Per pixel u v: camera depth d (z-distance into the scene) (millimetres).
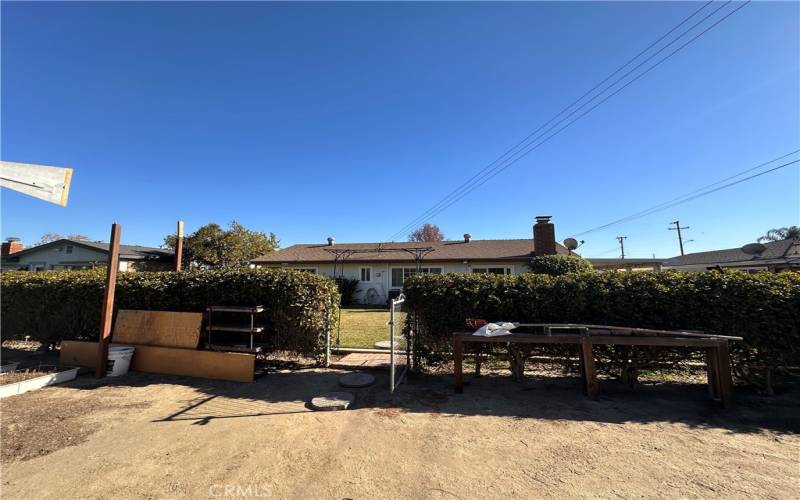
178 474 2838
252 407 4441
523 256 21031
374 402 4605
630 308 5188
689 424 3816
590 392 4684
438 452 3207
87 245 21781
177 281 6758
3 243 23797
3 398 4797
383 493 2562
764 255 22750
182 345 6207
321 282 6359
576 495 2516
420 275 6258
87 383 5543
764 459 3023
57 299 7402
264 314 6344
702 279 4996
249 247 28812
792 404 4363
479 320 5410
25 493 2580
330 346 7023
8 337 7695
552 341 4797
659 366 5082
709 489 2574
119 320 6746
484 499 2477
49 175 4930
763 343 4645
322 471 2879
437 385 5352
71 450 3262
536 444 3355
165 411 4305
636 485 2635
